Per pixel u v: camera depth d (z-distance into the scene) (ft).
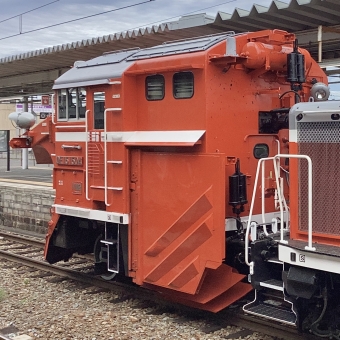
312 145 18.03
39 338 19.84
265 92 22.27
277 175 19.27
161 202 21.99
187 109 21.01
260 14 30.50
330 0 27.53
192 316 22.34
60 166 27.30
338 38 33.30
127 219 23.16
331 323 18.30
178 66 20.80
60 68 57.62
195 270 20.56
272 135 22.57
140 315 22.54
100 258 26.68
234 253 22.35
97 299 25.13
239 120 21.44
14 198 47.67
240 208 20.80
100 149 24.35
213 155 19.84
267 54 21.17
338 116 17.12
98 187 24.47
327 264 16.44
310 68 23.24
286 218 20.80
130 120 23.02
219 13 31.76
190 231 20.81
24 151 92.63
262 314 18.70
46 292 26.53
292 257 17.54
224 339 19.56
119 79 22.93
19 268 32.09
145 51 23.88
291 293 17.66
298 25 33.14
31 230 45.91
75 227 28.14
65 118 26.78
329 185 17.56
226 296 21.58
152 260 22.56
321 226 17.80
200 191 20.40
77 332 20.47
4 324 21.39
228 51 20.80
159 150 22.07
